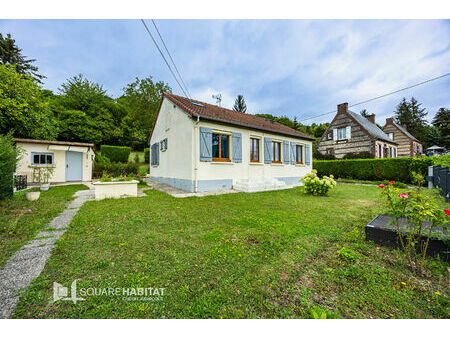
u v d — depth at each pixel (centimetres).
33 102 1291
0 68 1132
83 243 285
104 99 2702
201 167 807
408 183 1227
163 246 277
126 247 273
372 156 1789
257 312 157
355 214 455
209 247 274
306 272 213
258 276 203
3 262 229
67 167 1215
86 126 2228
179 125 894
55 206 518
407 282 194
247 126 935
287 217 426
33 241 293
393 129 2522
